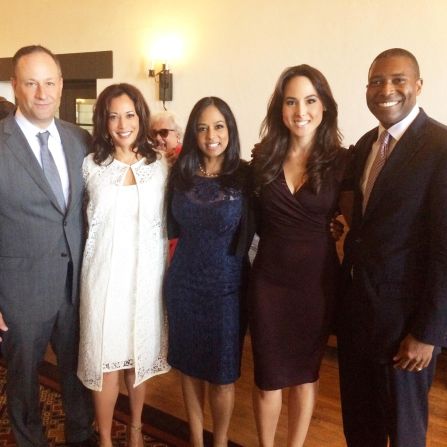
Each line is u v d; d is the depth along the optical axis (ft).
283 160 5.94
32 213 5.96
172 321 6.41
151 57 15.47
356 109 12.26
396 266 4.97
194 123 6.01
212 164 6.19
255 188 5.98
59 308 6.40
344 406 5.96
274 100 5.87
